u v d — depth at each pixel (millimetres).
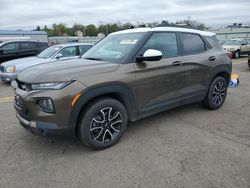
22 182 2730
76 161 3154
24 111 3131
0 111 5301
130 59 3562
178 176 2783
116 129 3539
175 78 4129
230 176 2762
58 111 2924
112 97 3549
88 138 3238
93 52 4309
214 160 3109
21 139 3828
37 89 2986
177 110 5148
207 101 4977
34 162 3146
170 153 3311
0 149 3500
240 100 5965
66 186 2652
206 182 2662
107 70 3314
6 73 7973
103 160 3164
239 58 18562
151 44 3852
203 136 3848
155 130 4109
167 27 4250
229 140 3691
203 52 4707
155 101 3926
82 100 3043
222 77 5164
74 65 3432
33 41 11266
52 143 3672
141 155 3271
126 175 2826
